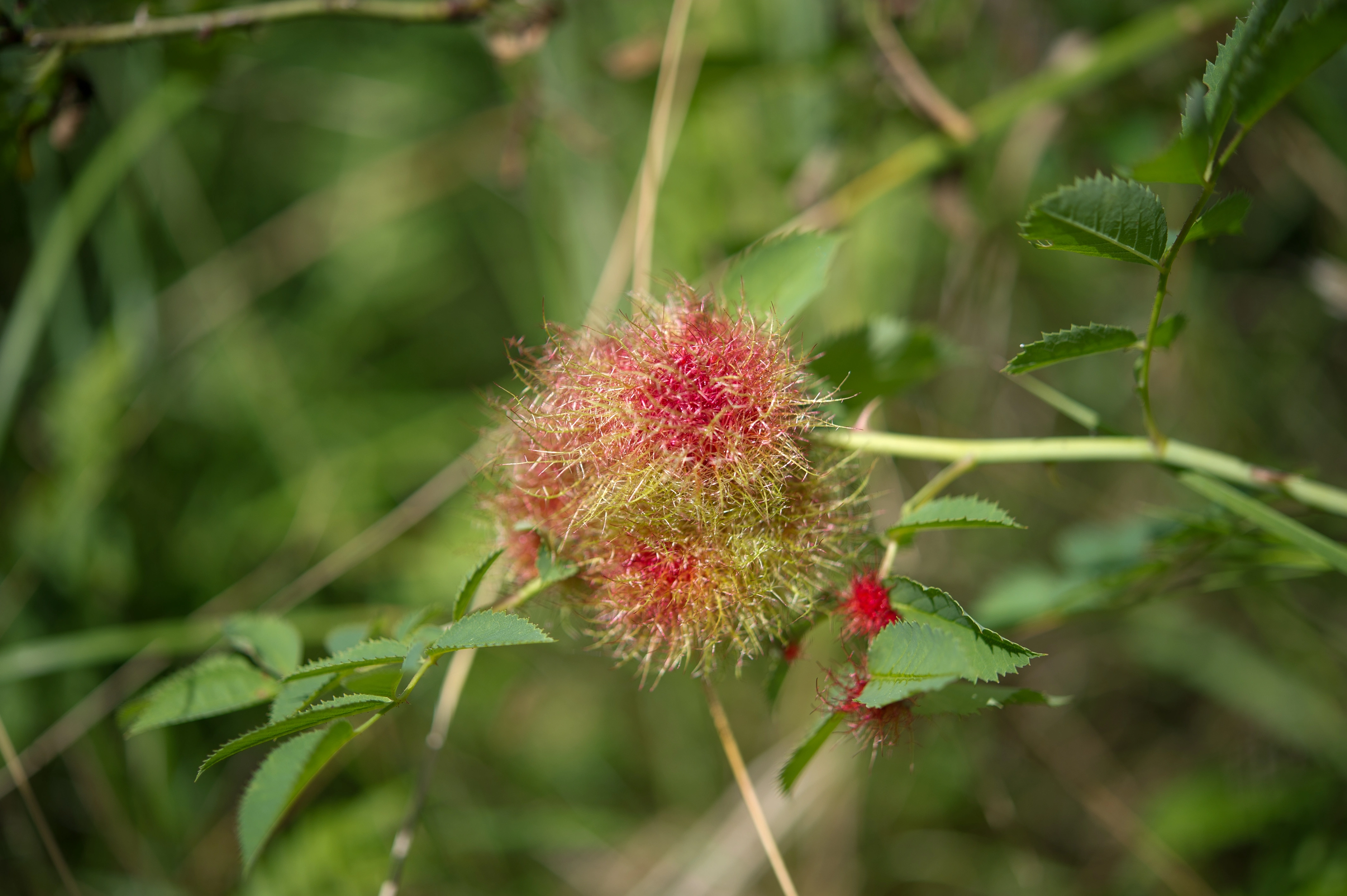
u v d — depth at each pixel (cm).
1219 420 62
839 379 51
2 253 61
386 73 72
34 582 58
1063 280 63
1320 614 59
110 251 61
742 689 60
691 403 47
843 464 48
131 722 55
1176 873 56
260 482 63
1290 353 62
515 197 70
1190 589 53
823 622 48
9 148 54
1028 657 44
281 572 60
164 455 61
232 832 57
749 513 47
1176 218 60
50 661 56
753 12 58
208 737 58
